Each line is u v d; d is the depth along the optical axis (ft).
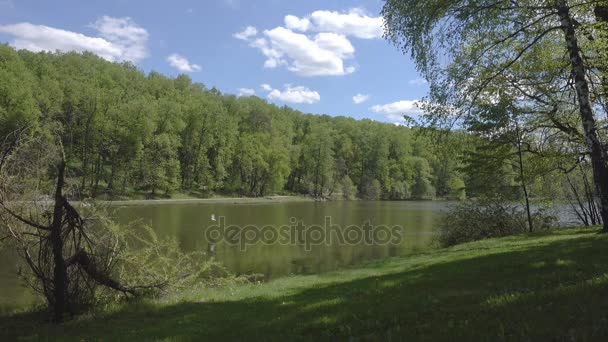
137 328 25.82
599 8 48.93
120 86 312.29
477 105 59.26
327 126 447.83
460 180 146.10
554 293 20.06
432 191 339.77
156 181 248.93
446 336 16.61
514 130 69.21
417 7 50.08
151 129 245.04
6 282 51.85
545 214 84.64
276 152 330.13
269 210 195.31
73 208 30.35
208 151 319.68
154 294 35.73
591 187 83.25
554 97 60.54
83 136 216.33
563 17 47.91
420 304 23.39
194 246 89.61
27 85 192.44
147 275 37.68
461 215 82.53
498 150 73.10
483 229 80.02
